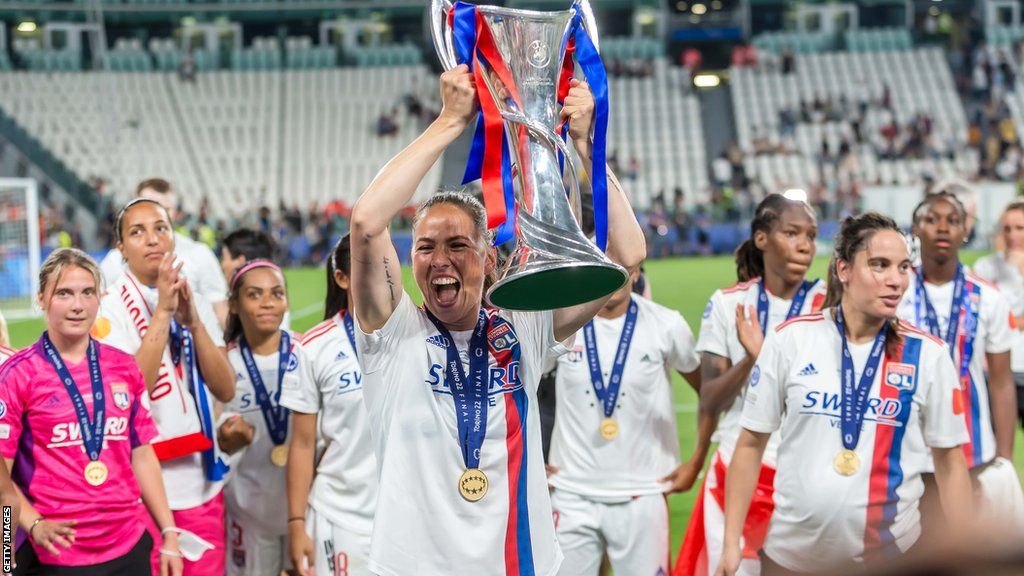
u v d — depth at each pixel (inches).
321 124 1327.5
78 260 128.6
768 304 160.4
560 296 79.6
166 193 214.5
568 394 151.5
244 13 1451.8
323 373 140.3
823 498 121.8
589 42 84.8
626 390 150.6
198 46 1457.9
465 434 89.1
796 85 1366.9
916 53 1405.0
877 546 122.1
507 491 89.9
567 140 86.2
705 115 1363.2
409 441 89.6
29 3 1350.9
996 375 161.9
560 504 151.9
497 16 81.5
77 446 127.0
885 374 121.2
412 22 1504.7
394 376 90.4
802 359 123.7
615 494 149.6
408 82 1400.1
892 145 1179.3
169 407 147.8
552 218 78.4
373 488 139.6
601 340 152.0
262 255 211.0
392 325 89.6
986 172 1114.1
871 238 118.6
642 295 177.0
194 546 148.1
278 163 1267.2
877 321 122.1
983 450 157.1
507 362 91.6
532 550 90.9
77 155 1218.6
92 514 127.0
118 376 131.6
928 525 129.0
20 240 698.2
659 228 1039.0
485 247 90.4
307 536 140.6
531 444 92.2
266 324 156.0
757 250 164.7
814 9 1473.9
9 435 123.7
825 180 1117.7
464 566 88.3
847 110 1277.1
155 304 155.2
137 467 135.5
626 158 1248.8
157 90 1350.9
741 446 128.5
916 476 122.5
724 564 126.2
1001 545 23.3
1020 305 219.9
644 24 1480.1
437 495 88.8
